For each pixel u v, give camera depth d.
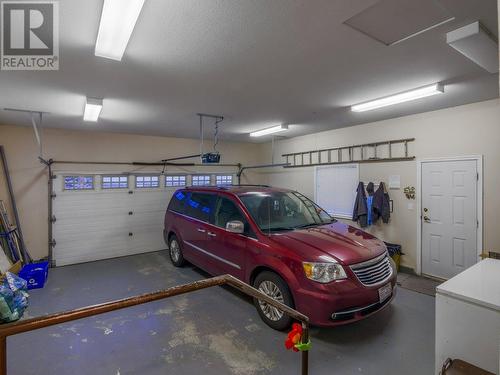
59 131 5.62
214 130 5.95
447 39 2.07
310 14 1.82
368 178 5.44
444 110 4.37
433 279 4.52
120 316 3.40
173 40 2.14
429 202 4.59
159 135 6.65
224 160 7.80
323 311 2.57
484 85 3.25
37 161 5.42
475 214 4.08
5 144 5.12
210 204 4.35
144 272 5.10
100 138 6.07
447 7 1.76
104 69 2.66
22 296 3.31
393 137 5.01
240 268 3.47
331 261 2.70
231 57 2.45
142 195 6.55
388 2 1.71
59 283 4.58
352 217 5.64
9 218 5.09
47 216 5.51
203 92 3.41
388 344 2.77
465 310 1.37
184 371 2.43
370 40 2.18
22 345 2.83
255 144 8.31
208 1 1.66
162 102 3.81
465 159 4.16
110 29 1.89
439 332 1.46
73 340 2.91
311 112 4.45
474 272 1.67
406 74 2.88
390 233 5.11
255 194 4.03
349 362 2.50
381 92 3.44
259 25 1.95
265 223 3.49
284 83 3.12
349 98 3.69
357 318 2.67
